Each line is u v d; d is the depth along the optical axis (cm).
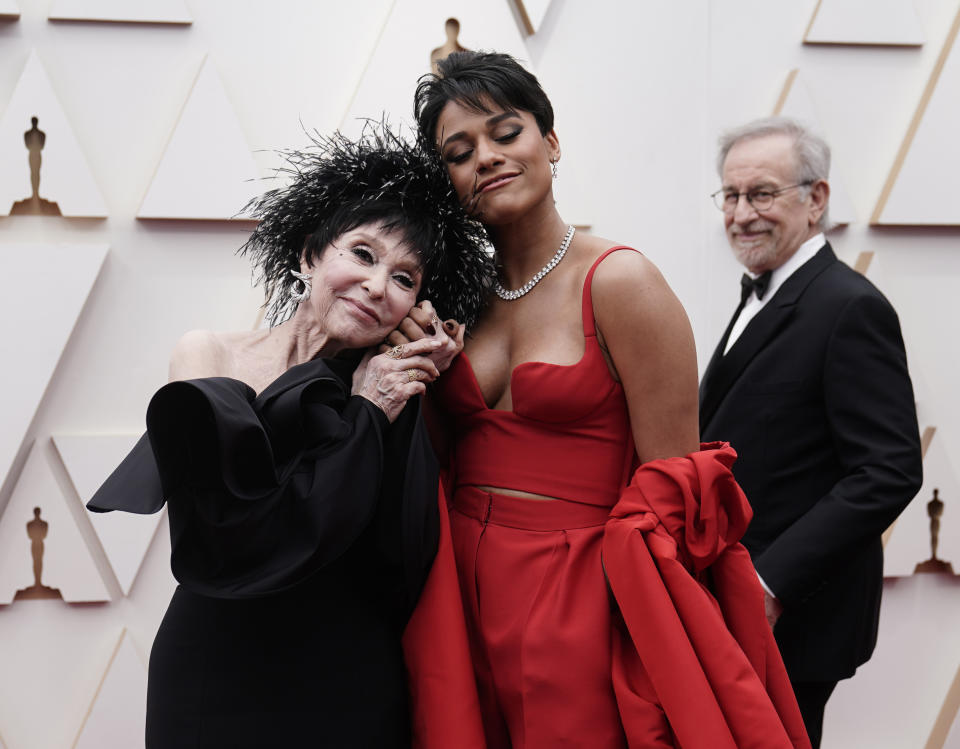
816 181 229
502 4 287
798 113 299
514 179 156
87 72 271
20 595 272
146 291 275
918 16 308
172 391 133
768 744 141
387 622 156
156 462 135
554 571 154
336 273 151
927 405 315
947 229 316
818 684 214
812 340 211
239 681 144
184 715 144
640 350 152
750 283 236
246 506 137
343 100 282
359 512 142
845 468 207
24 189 267
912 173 306
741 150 234
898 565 312
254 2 278
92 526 274
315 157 167
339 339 154
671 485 151
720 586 158
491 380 163
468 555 161
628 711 146
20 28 268
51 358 267
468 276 164
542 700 149
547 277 163
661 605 144
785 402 212
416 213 156
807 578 199
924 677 314
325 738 145
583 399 155
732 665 144
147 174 274
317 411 146
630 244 295
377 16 284
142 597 277
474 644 160
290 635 145
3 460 265
